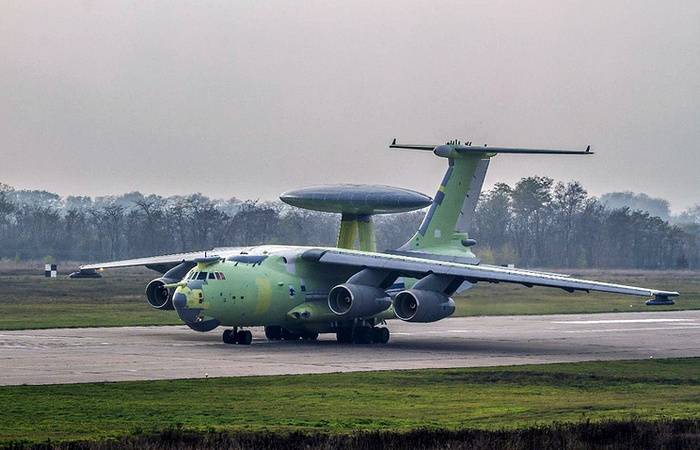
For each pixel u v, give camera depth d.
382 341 142.50
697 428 72.81
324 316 140.38
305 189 146.88
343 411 81.81
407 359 120.00
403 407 84.19
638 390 96.62
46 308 186.25
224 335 137.00
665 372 110.00
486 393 92.69
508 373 106.06
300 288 138.75
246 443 66.25
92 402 84.06
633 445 67.88
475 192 155.25
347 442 66.75
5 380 96.25
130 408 81.56
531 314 199.75
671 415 80.75
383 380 99.81
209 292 129.50
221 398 87.31
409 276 140.50
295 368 109.19
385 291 141.38
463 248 154.38
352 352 127.69
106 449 64.19
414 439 67.69
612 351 132.62
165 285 133.25
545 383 99.88
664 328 170.00
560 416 80.38
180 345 131.25
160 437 68.19
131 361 112.25
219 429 72.69
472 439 67.81
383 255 140.62
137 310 185.50
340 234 154.00
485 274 132.25
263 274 135.50
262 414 79.88
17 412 79.19
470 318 189.75
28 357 114.75
